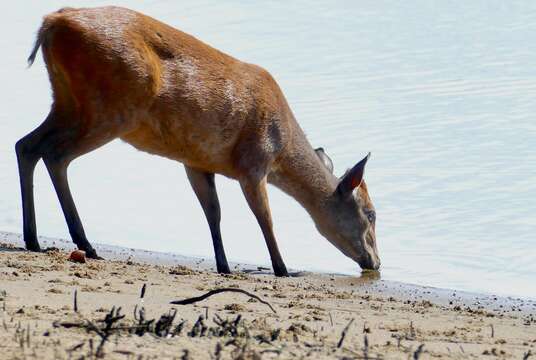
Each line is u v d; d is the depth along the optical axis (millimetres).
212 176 31766
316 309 23219
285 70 53250
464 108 46031
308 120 45219
